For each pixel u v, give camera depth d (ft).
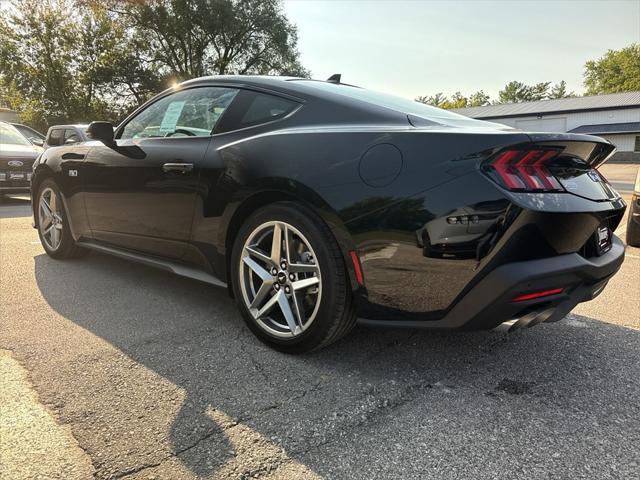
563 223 5.97
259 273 7.75
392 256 6.32
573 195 6.27
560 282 6.22
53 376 6.73
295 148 7.29
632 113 122.21
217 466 4.94
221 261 8.46
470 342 8.34
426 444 5.41
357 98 7.97
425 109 8.49
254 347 7.90
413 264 6.21
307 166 7.02
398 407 6.19
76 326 8.63
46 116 91.76
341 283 6.91
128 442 5.29
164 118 10.05
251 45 101.24
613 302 10.93
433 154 6.14
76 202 11.84
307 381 6.81
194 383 6.66
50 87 90.27
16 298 10.10
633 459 5.20
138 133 10.57
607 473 4.96
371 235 6.41
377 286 6.54
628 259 15.75
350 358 7.59
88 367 7.04
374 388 6.66
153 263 9.93
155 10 92.43
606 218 7.10
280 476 4.83
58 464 4.89
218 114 8.93
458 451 5.30
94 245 11.75
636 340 8.61
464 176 5.88
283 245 7.48
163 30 95.25
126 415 5.82
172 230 9.22
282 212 7.32
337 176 6.72
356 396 6.43
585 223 6.32
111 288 10.91
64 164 12.03
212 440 5.37
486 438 5.55
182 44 97.66
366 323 6.88
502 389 6.72
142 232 9.98
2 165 27.25
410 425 5.78
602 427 5.83
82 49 91.56
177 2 91.15
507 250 5.79
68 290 10.71
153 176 9.43
